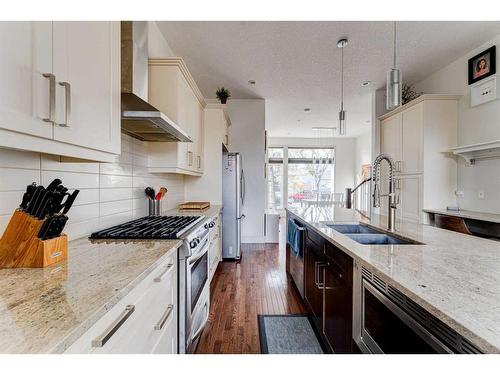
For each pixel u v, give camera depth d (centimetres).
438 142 354
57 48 91
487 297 75
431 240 152
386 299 103
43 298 75
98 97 118
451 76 368
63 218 109
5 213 106
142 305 102
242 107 516
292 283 320
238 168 417
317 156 954
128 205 213
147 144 250
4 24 72
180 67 236
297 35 295
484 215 299
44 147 88
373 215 274
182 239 154
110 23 129
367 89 461
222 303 268
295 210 324
